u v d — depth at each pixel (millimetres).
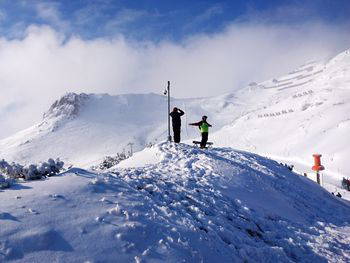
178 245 7090
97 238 6543
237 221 10320
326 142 154000
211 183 13438
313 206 16422
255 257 8422
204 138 22078
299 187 18797
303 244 10500
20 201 7297
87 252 6141
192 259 6902
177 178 13070
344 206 20047
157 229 7375
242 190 13891
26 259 5668
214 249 7684
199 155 17828
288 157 156625
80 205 7566
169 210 8680
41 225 6488
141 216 7699
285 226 11711
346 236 12477
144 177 11922
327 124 178875
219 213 10336
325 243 10953
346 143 142125
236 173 15672
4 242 5848
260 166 19391
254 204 12742
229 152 21953
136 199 8680
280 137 199625
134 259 6320
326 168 125812
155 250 6711
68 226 6672
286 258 8945
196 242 7547
